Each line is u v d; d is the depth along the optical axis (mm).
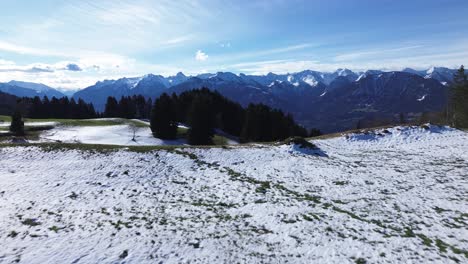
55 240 13922
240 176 25453
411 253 12617
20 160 26781
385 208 17812
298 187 22453
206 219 16750
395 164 28000
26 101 135500
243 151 33406
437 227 15000
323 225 15719
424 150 32781
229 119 105875
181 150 32125
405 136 39094
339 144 38250
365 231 14875
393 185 22047
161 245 13594
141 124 84625
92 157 28328
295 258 12508
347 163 29281
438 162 27703
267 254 12859
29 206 18203
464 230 14516
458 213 16531
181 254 12844
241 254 12867
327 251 13016
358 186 22219
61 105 129250
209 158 30500
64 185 22094
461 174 23656
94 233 14727
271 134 78812
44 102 126062
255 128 76625
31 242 13695
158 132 69875
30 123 72438
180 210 18141
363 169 26891
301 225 15773
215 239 14242
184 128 86625
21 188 21188
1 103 176625
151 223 16109
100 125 78000
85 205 18688
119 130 73562
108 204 18969
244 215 17359
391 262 11969
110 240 14008
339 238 14203
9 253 12711
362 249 13086
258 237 14484
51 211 17562
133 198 20156
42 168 25281
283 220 16484
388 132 40875
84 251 12977
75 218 16625
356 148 36156
